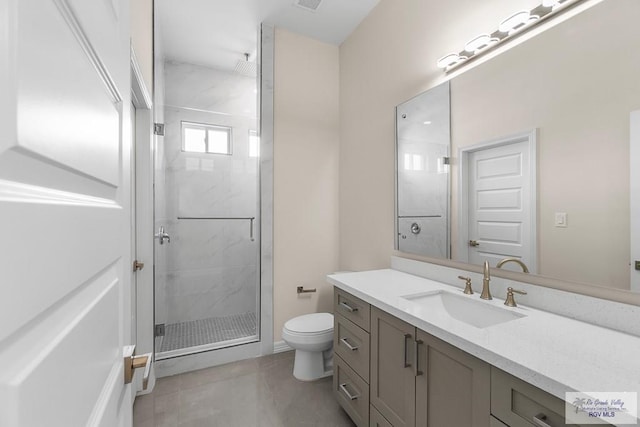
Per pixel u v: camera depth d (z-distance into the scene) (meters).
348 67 2.63
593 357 0.81
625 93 0.98
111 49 0.55
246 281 3.23
